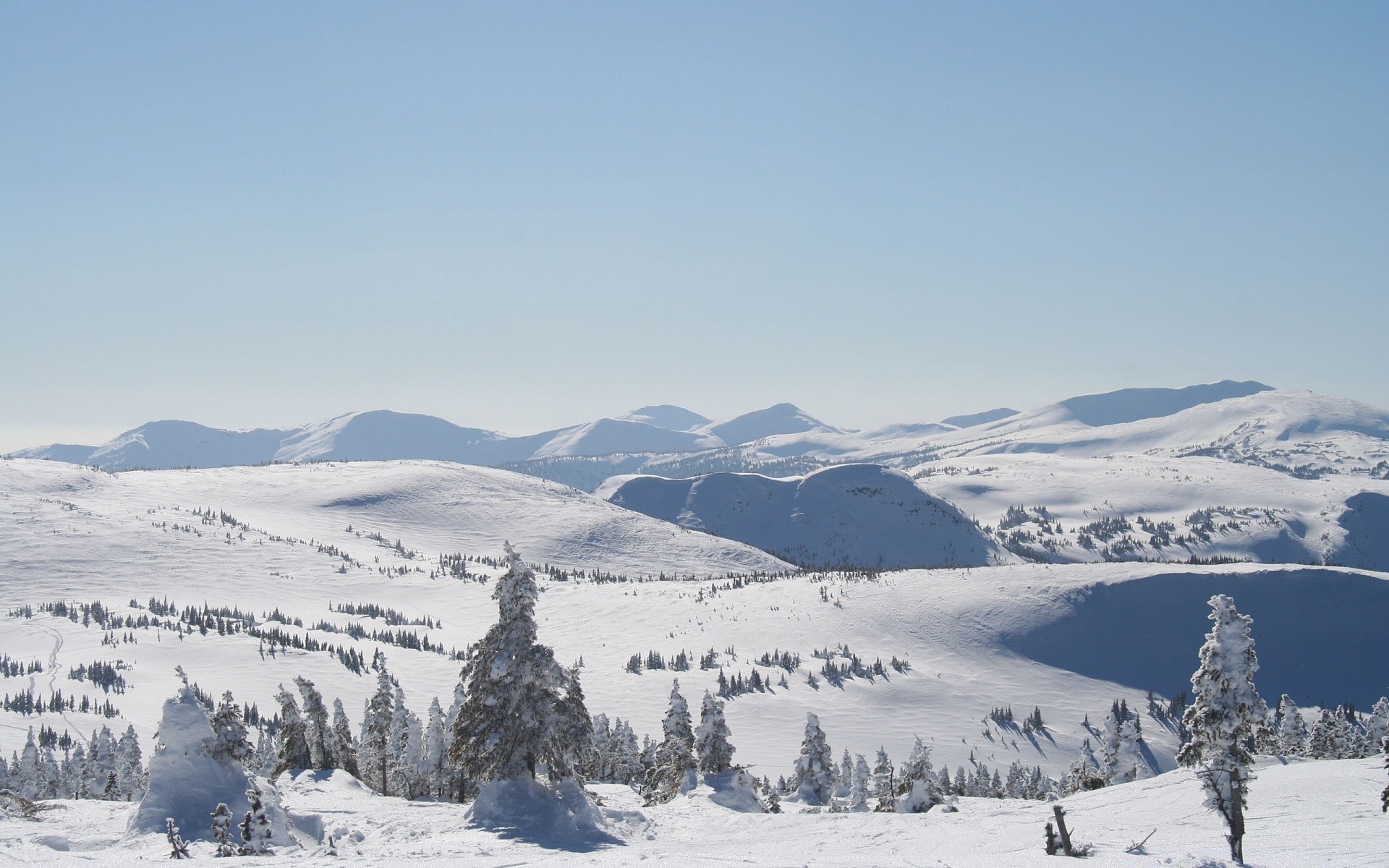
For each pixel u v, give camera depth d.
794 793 87.69
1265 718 35.84
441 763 91.81
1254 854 33.44
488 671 47.78
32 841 37.25
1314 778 51.28
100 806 50.12
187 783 40.66
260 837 34.22
